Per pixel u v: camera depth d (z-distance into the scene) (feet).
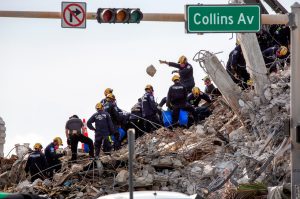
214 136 281.33
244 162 262.06
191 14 210.18
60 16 210.18
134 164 268.82
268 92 284.00
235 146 275.59
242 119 283.79
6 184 287.48
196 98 308.60
